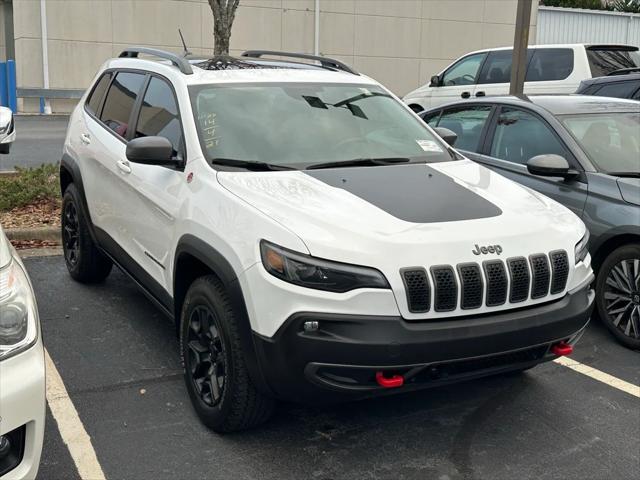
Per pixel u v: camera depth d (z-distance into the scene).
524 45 9.19
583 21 28.98
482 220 3.67
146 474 3.48
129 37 22.41
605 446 3.84
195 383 3.95
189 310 3.93
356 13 25.28
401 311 3.28
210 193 3.90
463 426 4.02
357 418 4.07
